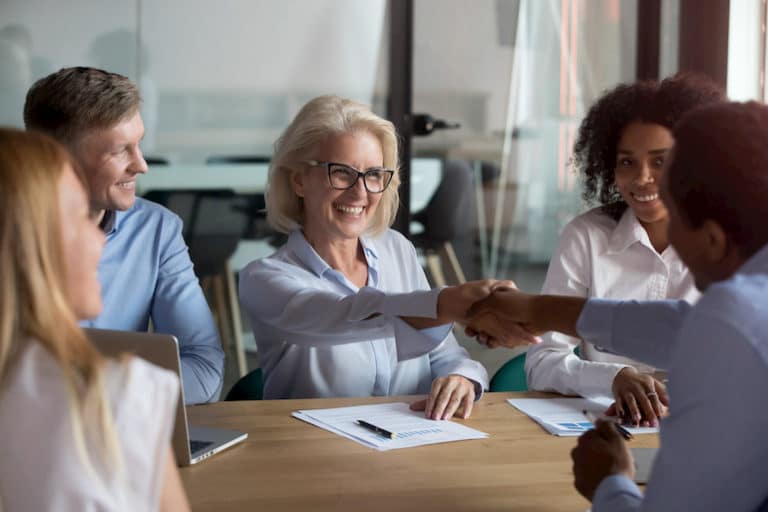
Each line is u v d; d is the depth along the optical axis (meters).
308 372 2.18
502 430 1.74
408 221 4.23
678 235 1.06
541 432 1.73
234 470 1.49
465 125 4.25
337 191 2.14
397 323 1.88
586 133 2.38
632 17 4.30
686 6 4.07
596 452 1.24
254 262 2.20
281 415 1.81
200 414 1.82
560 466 1.53
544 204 4.37
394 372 2.26
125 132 2.00
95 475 0.89
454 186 4.27
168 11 4.01
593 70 4.32
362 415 1.81
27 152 0.92
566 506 1.36
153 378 0.95
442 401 1.83
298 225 2.26
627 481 1.16
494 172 4.31
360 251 2.32
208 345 2.24
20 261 0.90
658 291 2.27
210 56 4.05
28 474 0.89
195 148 4.09
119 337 1.46
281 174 2.22
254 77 4.09
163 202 4.10
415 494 1.39
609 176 2.32
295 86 4.12
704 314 0.96
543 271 4.41
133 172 2.06
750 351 0.92
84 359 0.92
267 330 2.21
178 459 1.50
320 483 1.43
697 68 4.04
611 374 1.92
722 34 3.94
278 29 4.09
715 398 0.94
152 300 2.27
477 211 4.32
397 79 4.17
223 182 4.13
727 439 0.94
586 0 4.28
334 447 1.62
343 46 4.13
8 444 0.89
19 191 0.90
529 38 4.26
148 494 0.93
